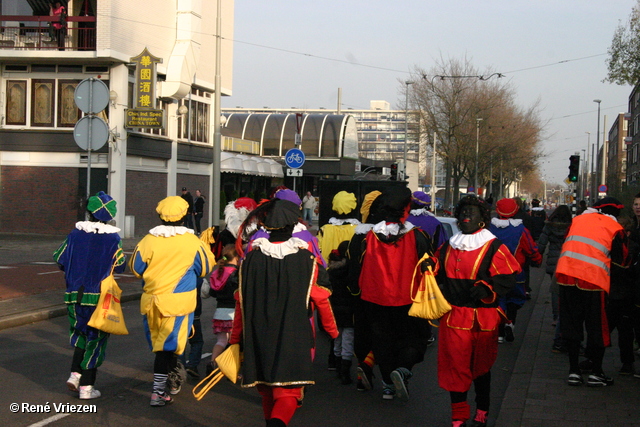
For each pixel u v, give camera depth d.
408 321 6.02
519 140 59.44
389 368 6.12
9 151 24.80
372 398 6.38
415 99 54.38
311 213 35.81
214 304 12.41
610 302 6.84
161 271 5.78
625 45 24.28
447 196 54.97
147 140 25.83
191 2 27.17
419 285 5.56
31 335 9.05
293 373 4.11
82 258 5.97
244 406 6.00
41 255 17.97
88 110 13.03
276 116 48.91
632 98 68.94
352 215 7.56
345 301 6.80
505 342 9.12
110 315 5.95
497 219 8.93
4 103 24.75
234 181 38.09
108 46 23.16
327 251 7.35
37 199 24.84
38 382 6.63
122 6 23.81
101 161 24.45
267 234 4.46
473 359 5.19
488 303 5.15
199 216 27.45
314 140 47.53
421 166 104.81
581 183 79.00
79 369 6.10
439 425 5.56
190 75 27.36
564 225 9.89
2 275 13.77
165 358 5.86
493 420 5.68
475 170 55.53
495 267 5.11
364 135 190.88
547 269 10.05
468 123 54.06
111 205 6.17
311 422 5.60
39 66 24.56
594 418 5.42
